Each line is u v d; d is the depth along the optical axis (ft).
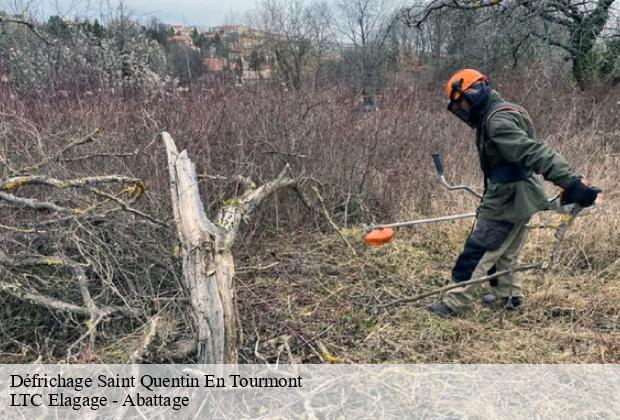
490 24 36.73
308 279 12.66
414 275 12.99
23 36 23.53
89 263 9.87
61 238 10.78
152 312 10.35
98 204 10.44
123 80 22.08
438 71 41.27
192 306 8.03
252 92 18.76
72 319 9.46
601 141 22.88
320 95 19.92
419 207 17.21
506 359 9.19
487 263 10.40
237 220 10.65
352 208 17.11
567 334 9.92
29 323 10.33
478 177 18.49
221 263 8.20
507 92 27.30
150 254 11.05
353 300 11.64
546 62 33.68
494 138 9.51
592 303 11.10
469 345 9.72
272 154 16.19
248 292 11.70
